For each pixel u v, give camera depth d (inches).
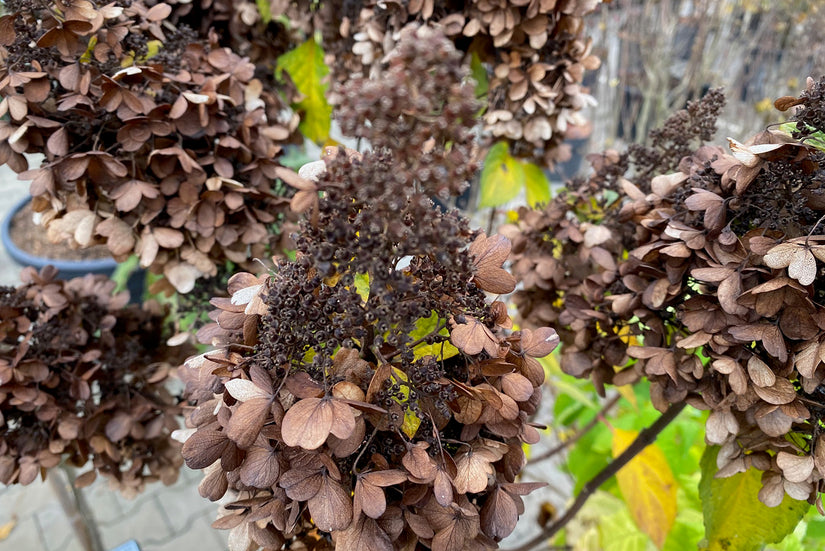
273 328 6.3
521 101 13.0
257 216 11.1
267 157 11.1
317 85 17.1
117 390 11.7
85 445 11.1
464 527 6.3
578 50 12.6
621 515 15.5
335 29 15.7
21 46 9.1
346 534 6.1
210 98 10.1
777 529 8.9
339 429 5.6
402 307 6.1
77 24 9.0
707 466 9.4
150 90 10.1
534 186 14.9
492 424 6.8
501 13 11.9
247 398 5.9
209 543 19.1
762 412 7.5
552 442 22.9
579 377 9.8
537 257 11.4
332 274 6.1
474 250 6.8
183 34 11.6
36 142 9.6
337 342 6.4
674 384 8.4
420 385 6.5
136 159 10.2
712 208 7.6
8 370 9.9
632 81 32.4
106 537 19.0
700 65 26.9
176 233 10.2
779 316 7.3
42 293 11.0
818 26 24.6
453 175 5.3
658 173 10.8
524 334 7.1
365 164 5.5
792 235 7.6
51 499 19.8
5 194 34.3
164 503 20.3
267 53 16.1
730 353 7.7
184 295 11.9
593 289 9.9
